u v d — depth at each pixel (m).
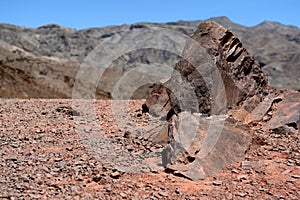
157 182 8.39
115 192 7.70
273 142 11.16
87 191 7.67
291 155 10.17
